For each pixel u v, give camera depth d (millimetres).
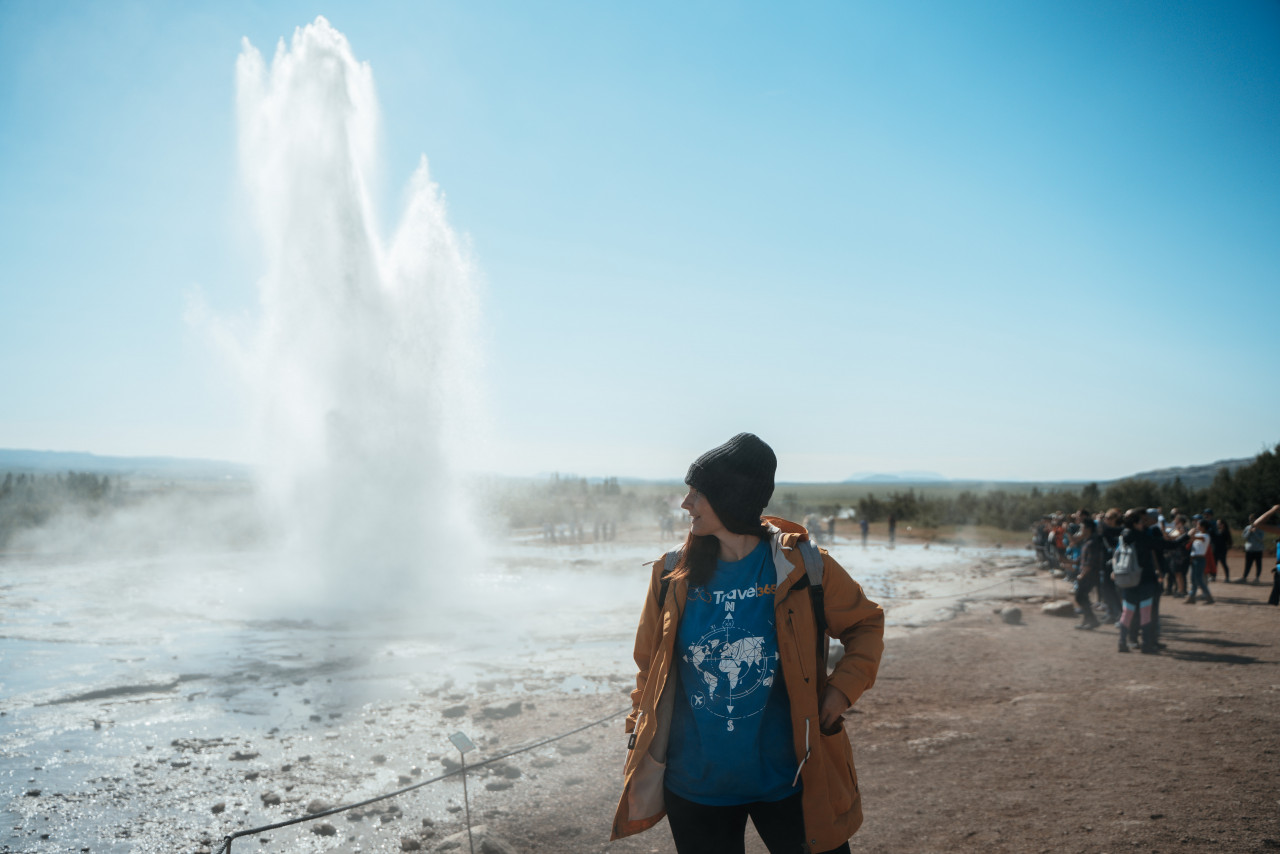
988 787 5227
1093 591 18078
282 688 9164
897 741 6473
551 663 10547
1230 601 15883
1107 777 5281
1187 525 18609
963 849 4215
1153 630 10430
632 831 2309
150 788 5848
